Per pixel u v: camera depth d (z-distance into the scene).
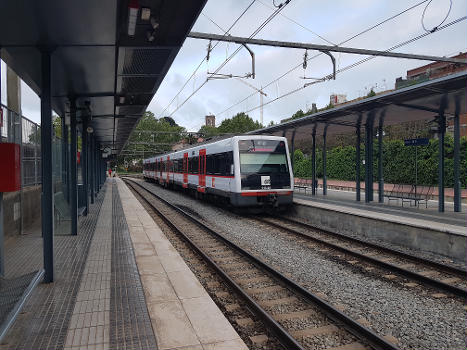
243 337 4.30
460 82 8.63
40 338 3.84
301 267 7.14
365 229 10.34
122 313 4.46
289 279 5.94
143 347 3.62
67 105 10.11
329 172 29.47
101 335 3.89
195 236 10.23
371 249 8.62
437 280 5.96
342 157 27.89
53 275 5.66
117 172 87.88
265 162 13.68
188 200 20.44
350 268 7.07
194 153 19.47
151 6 4.73
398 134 30.69
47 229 5.62
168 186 29.12
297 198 16.19
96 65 6.59
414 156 20.97
